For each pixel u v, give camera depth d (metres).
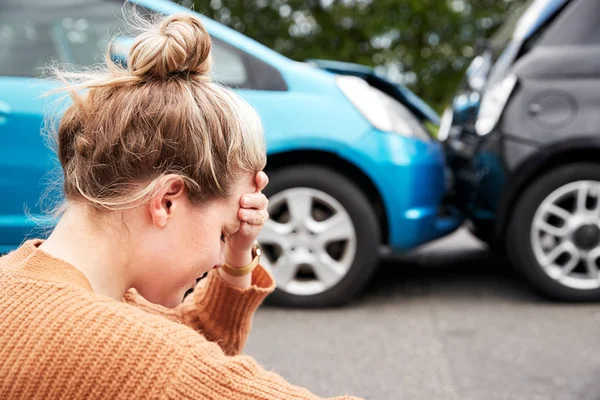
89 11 3.15
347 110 3.05
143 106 0.81
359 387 2.29
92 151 0.82
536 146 3.16
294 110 3.01
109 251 0.83
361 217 3.05
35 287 0.79
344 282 3.10
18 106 2.86
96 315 0.76
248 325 1.29
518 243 3.23
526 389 2.26
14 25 3.07
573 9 3.27
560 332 2.82
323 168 3.07
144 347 0.75
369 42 11.16
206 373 0.76
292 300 3.12
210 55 0.86
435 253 4.53
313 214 3.13
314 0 11.04
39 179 2.87
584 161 3.21
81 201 0.84
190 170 0.82
